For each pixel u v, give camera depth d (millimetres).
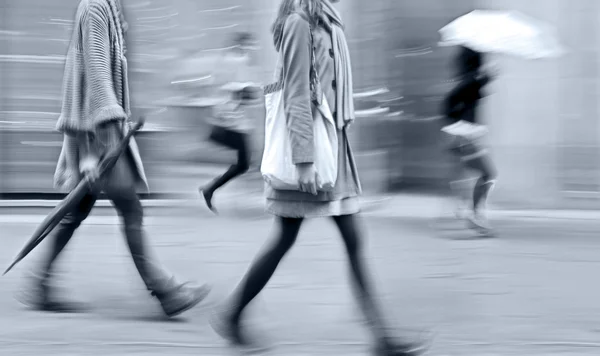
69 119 5434
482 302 6152
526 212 9961
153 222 8844
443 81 10117
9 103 9633
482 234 8570
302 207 4582
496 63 9477
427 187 10195
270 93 4605
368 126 10211
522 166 10164
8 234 8359
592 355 5066
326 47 4551
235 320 4820
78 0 9641
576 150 10180
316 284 6539
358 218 4676
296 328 5438
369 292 4664
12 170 9672
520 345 5223
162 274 5551
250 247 7836
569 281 6824
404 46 10211
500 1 10055
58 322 5520
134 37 9602
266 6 9609
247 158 9023
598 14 10086
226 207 9547
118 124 5461
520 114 10117
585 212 10055
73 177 5559
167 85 9625
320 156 4488
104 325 5457
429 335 5309
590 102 10172
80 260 7188
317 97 4492
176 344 5098
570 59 10125
